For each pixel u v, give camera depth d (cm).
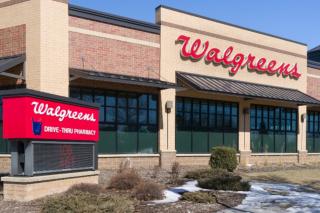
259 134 3158
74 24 2073
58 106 1340
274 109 3294
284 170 2664
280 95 3045
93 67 2138
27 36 1975
